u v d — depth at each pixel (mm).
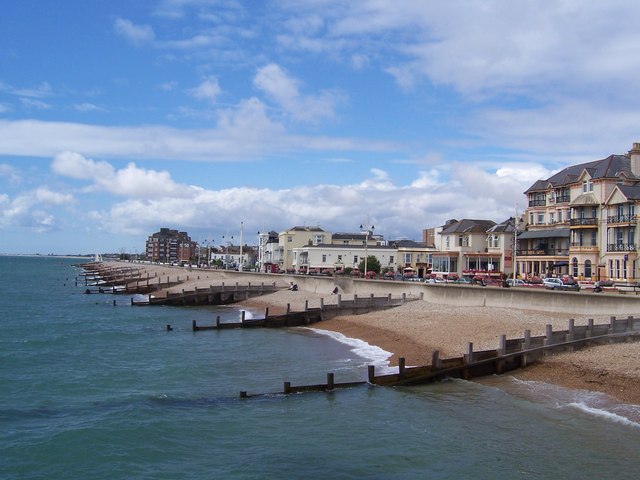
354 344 47156
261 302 83562
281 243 151875
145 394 31594
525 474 20281
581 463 21047
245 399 30031
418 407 28031
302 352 44312
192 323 61500
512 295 52438
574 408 26969
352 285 79500
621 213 66125
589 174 74000
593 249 70188
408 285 67938
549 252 82000
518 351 33562
